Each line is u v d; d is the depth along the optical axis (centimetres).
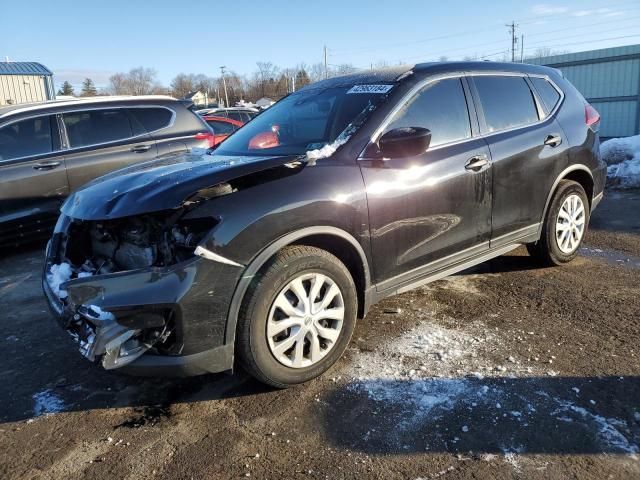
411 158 336
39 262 580
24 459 250
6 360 353
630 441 240
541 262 464
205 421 274
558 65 2284
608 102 2138
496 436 248
